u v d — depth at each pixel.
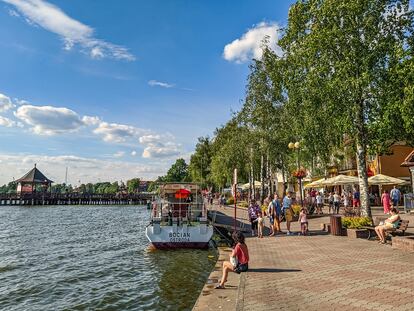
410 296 6.91
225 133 60.19
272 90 33.28
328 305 6.62
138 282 13.11
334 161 40.81
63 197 98.81
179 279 13.23
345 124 17.41
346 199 29.94
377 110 17.50
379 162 36.91
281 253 12.70
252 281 8.74
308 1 19.36
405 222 13.66
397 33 17.52
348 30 17.03
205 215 19.47
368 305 6.50
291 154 38.31
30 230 32.69
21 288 12.71
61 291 12.27
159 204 19.64
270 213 18.70
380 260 10.50
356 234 15.54
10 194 94.81
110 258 18.12
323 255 11.77
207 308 7.18
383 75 17.03
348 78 16.70
